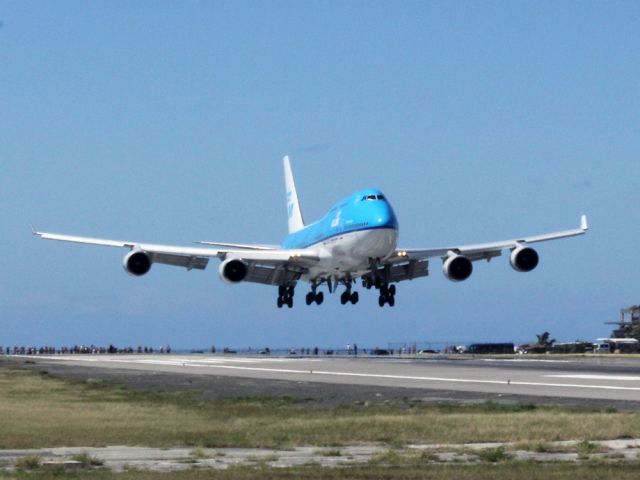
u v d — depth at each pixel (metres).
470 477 53.22
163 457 62.19
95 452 64.50
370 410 92.50
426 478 53.00
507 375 153.12
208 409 95.00
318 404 100.56
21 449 65.94
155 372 170.50
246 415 88.56
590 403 97.88
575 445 66.25
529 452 64.38
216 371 173.00
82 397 111.69
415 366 193.75
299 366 194.25
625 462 59.16
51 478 52.44
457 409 92.06
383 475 53.97
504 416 82.00
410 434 72.56
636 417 80.19
